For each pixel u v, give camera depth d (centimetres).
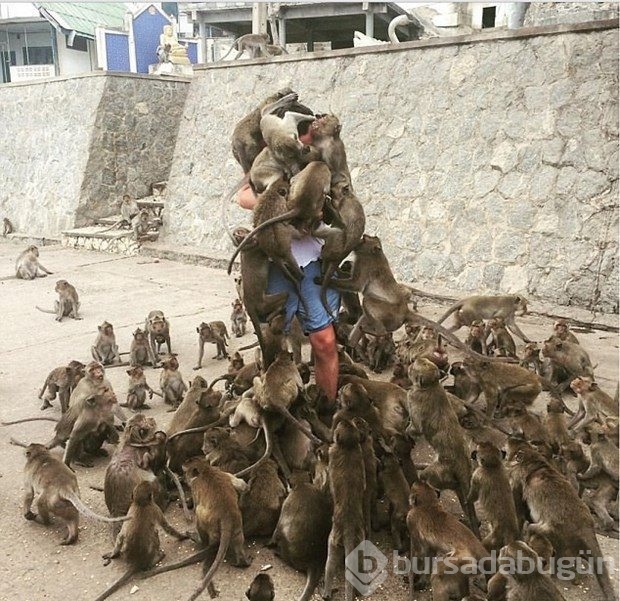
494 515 240
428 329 427
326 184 317
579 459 288
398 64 746
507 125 657
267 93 877
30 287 766
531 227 633
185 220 955
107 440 348
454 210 684
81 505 269
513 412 317
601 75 602
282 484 278
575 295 604
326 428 319
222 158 925
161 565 257
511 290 639
